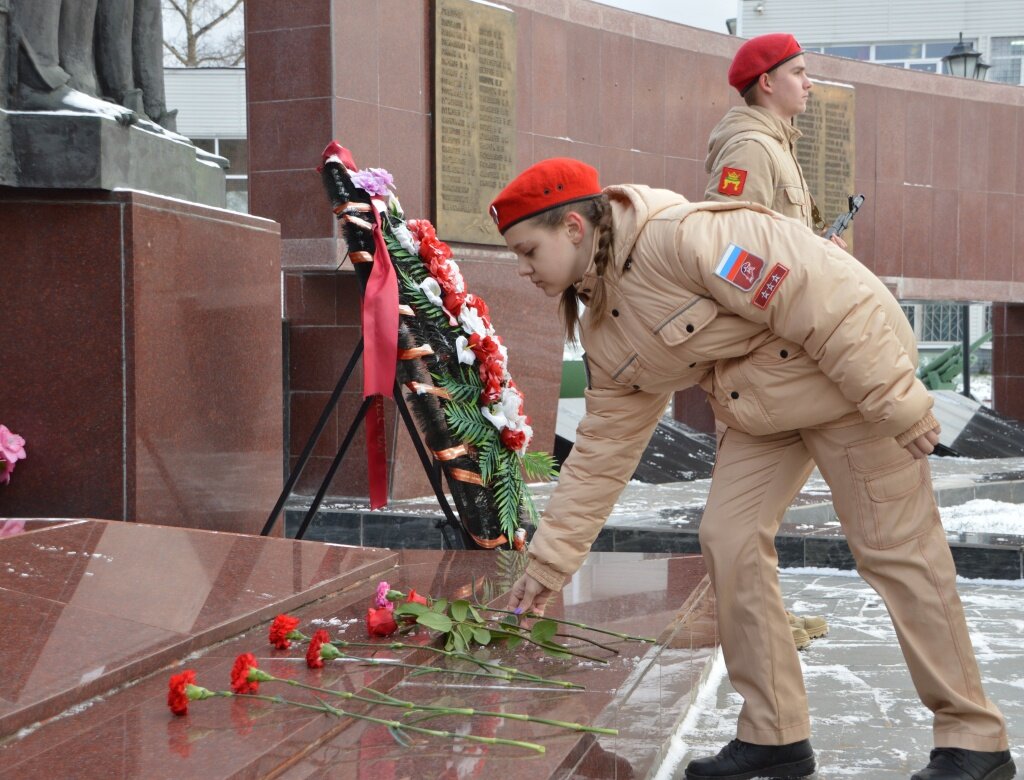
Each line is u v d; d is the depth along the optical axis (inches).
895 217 525.0
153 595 115.9
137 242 175.0
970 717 102.0
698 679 143.1
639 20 427.5
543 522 114.0
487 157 358.0
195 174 205.6
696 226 99.3
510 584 140.9
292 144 317.4
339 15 312.8
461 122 347.9
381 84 326.0
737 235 97.9
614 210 104.5
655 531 251.3
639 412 110.3
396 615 111.0
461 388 177.0
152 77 204.4
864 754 118.0
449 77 343.9
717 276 97.3
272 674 99.2
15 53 174.2
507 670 102.4
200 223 190.7
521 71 379.2
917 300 550.0
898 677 149.3
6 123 172.1
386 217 177.0
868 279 98.1
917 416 96.2
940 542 102.4
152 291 178.5
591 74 408.2
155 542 133.9
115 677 94.8
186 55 796.6
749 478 106.6
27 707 85.1
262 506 209.0
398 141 331.6
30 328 177.2
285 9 315.3
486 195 357.4
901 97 524.4
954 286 542.9
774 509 106.5
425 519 271.3
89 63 188.7
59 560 119.9
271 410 212.2
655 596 137.6
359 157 319.6
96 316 175.3
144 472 176.6
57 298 176.6
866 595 210.1
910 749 119.4
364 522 276.8
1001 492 376.8
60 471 176.6
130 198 174.4
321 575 135.4
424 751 83.1
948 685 101.9
